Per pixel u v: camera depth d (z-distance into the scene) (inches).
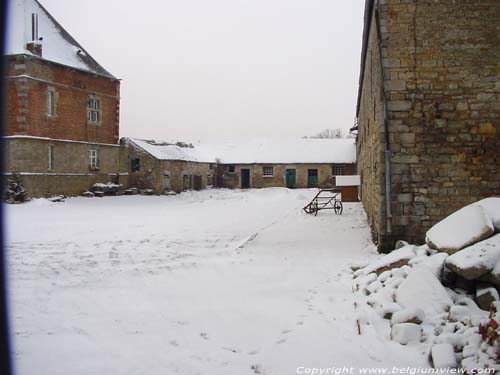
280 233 569.3
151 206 1042.1
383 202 408.5
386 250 407.8
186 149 1739.7
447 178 401.7
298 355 201.5
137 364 191.9
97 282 327.6
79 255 428.8
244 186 1857.8
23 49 1037.2
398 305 244.8
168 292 301.6
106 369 186.5
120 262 398.6
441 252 294.2
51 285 317.4
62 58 1154.0
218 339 221.3
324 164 1800.0
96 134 1264.8
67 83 1157.1
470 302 238.5
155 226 658.8
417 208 404.2
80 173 1202.6
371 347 208.5
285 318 249.6
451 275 262.8
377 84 435.2
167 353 204.1
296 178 1817.2
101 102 1282.0
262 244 490.9
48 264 386.3
